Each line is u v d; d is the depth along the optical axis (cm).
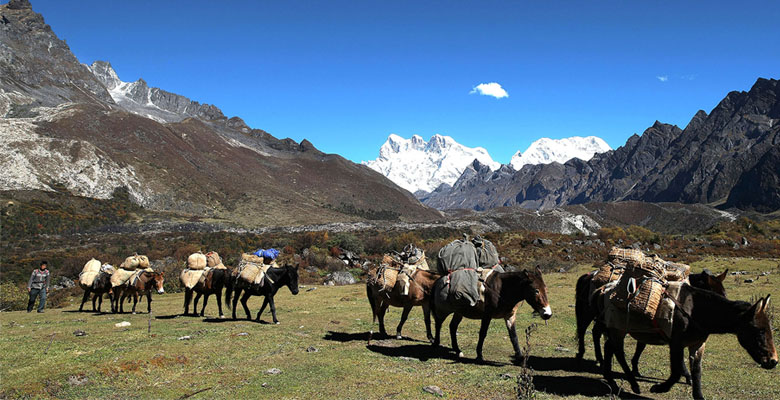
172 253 5991
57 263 5344
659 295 699
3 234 9069
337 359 952
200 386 771
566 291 2109
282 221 18188
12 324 1473
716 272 2641
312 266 3978
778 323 1179
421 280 1126
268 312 1719
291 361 934
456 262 983
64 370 825
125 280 1738
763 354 628
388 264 1189
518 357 932
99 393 729
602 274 833
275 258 1559
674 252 4166
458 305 942
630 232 5700
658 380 828
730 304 655
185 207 17375
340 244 5072
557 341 1158
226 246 6719
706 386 786
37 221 10600
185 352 986
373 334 1254
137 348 1012
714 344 1099
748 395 737
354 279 3388
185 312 1655
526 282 873
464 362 938
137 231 11550
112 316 1680
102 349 1002
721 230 5919
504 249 4450
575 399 708
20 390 720
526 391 689
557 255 4128
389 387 761
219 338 1147
